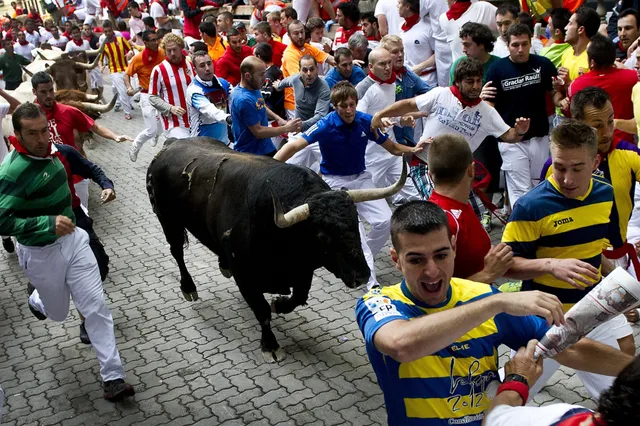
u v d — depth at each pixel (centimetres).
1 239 805
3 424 462
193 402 468
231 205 497
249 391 475
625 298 216
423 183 585
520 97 639
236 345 537
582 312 224
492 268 327
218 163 528
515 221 355
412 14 901
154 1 1814
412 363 243
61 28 2359
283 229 452
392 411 254
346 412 441
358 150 594
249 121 666
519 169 654
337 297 605
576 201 348
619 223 414
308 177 461
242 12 1548
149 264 708
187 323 579
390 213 601
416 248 238
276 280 487
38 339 578
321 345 527
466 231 347
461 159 346
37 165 454
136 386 493
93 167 540
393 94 712
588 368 256
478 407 247
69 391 497
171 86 859
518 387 230
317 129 577
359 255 427
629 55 723
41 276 465
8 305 648
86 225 552
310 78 752
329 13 1230
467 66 558
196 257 717
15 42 2106
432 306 251
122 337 564
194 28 1477
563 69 629
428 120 596
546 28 910
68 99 793
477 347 247
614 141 414
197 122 808
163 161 582
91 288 467
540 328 248
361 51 866
